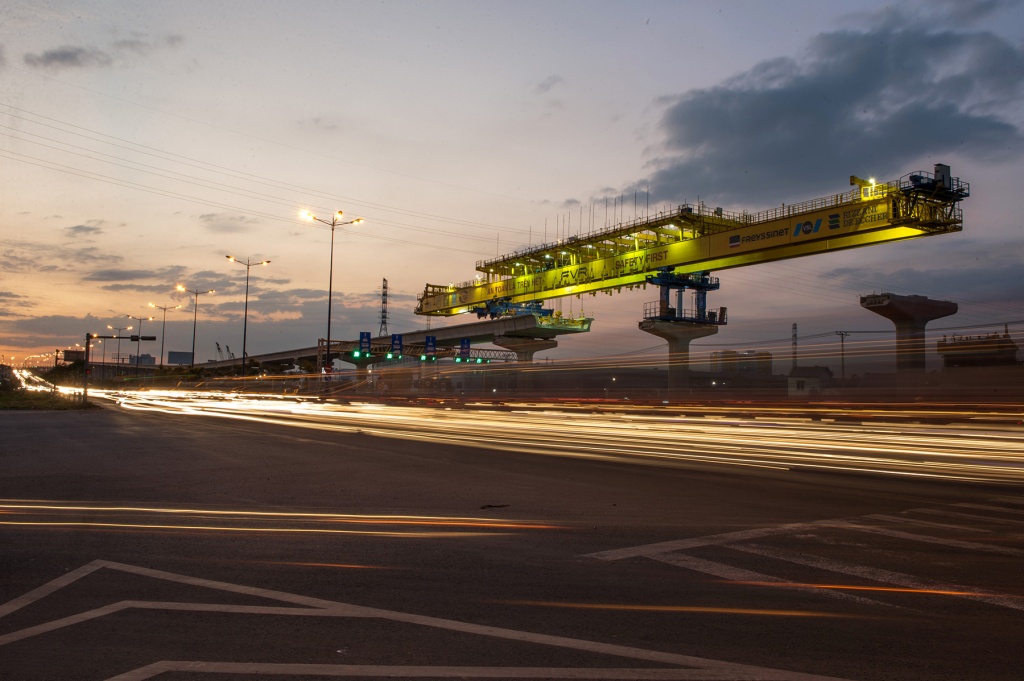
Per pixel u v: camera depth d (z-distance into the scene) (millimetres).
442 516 9000
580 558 6754
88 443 19344
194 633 4609
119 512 9148
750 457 16672
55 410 40844
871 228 40500
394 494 10820
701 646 4426
